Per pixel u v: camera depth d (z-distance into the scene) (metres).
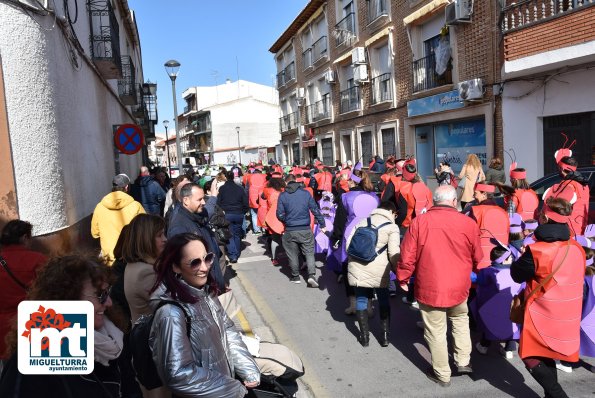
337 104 23.75
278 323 5.62
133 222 3.13
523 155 11.05
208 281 2.33
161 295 2.12
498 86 11.55
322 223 7.13
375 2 18.28
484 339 4.47
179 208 4.41
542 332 3.31
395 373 4.22
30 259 3.22
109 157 11.97
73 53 7.36
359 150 21.17
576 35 8.62
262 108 65.44
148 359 2.12
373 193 6.02
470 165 9.14
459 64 13.13
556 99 10.09
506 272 4.22
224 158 62.16
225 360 2.22
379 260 4.63
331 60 24.09
